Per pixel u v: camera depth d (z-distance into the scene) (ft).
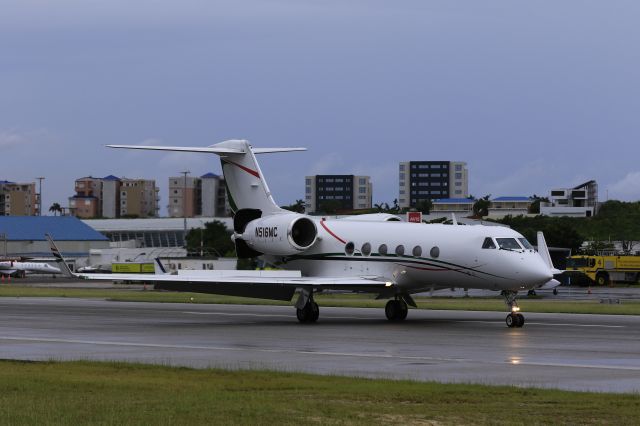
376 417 124.57
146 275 297.12
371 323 307.37
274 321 321.32
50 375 168.14
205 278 300.40
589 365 183.83
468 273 299.38
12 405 134.00
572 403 135.03
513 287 291.38
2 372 172.96
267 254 349.61
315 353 209.15
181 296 517.14
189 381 160.15
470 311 371.15
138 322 317.42
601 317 330.75
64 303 449.48
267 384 154.71
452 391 144.77
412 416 125.39
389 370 177.27
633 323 299.58
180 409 129.90
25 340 246.47
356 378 162.09
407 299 329.52
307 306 310.04
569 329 275.39
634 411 128.77
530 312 358.43
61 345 232.53
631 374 169.89
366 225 330.75
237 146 358.64
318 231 338.75
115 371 174.09
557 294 569.23
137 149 332.19
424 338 246.27
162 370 174.91
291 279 310.86
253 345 230.48
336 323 308.60
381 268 321.32
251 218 357.41
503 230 298.35
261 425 119.14
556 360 192.65
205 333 268.00
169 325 301.84
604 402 135.64
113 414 126.31
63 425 118.42
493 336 251.39
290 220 336.49
